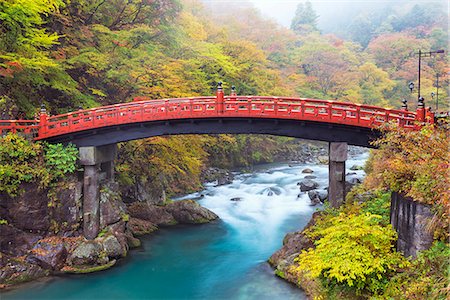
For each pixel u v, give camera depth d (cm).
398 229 1282
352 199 1897
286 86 5212
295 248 1880
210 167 4306
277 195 3334
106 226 2125
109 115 2214
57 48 2638
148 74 2723
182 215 2716
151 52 2902
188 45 3522
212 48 3856
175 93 2753
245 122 2022
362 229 1262
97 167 2123
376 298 1121
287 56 6231
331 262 1202
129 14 3238
